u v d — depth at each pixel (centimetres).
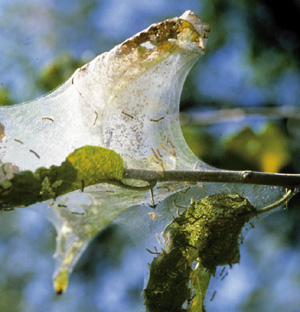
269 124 99
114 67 70
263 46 112
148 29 69
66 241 78
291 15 111
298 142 101
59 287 76
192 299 68
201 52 71
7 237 110
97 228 78
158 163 72
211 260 69
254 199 79
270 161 97
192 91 113
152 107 75
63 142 73
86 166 64
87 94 72
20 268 109
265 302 101
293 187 69
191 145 101
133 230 80
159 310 67
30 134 74
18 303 107
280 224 102
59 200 78
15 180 63
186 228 69
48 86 108
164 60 73
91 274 106
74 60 109
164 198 77
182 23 68
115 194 76
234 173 68
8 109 77
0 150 73
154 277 68
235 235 69
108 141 72
